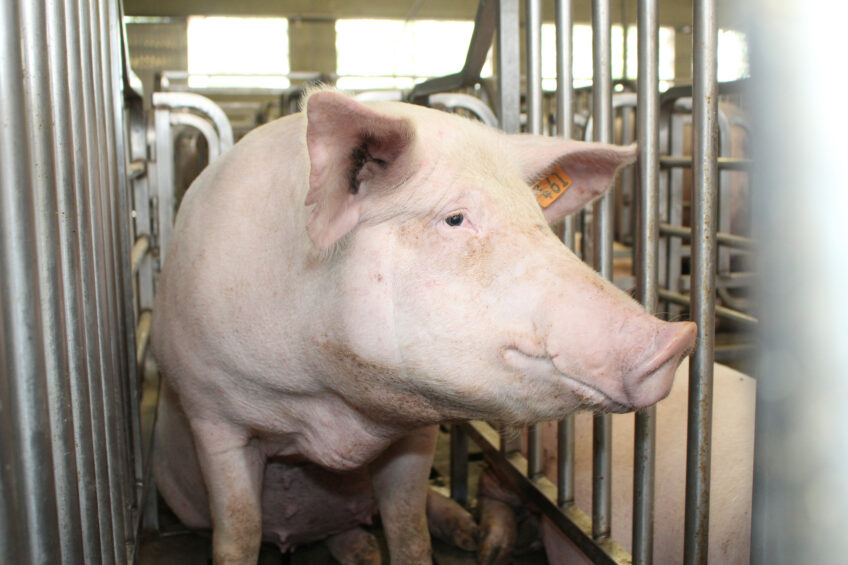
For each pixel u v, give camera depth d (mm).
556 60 1919
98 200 1508
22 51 976
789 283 512
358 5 11711
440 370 1295
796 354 522
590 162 1721
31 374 966
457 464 2738
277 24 11914
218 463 1790
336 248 1399
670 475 2059
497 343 1253
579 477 2262
